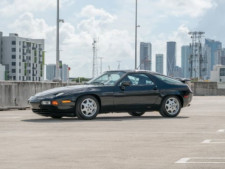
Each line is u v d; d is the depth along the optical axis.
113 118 14.71
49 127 11.78
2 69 192.75
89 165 6.45
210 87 54.38
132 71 14.83
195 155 7.30
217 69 81.00
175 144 8.60
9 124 12.62
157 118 14.74
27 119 14.41
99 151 7.75
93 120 13.85
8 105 20.16
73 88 14.05
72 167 6.30
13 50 199.50
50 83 23.55
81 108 13.91
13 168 6.24
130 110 14.58
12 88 20.39
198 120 14.09
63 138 9.51
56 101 13.67
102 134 10.21
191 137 9.67
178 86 15.29
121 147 8.21
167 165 6.43
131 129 11.28
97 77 15.00
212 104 26.89
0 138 9.51
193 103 28.45
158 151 7.74
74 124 12.58
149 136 9.85
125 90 14.43
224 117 15.46
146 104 14.76
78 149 7.98
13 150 7.87
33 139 9.34
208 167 6.28
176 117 15.30
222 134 10.24
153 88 14.88
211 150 7.84
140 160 6.85
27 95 21.30
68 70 35.06
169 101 15.12
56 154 7.44
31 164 6.54
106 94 14.14
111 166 6.37
